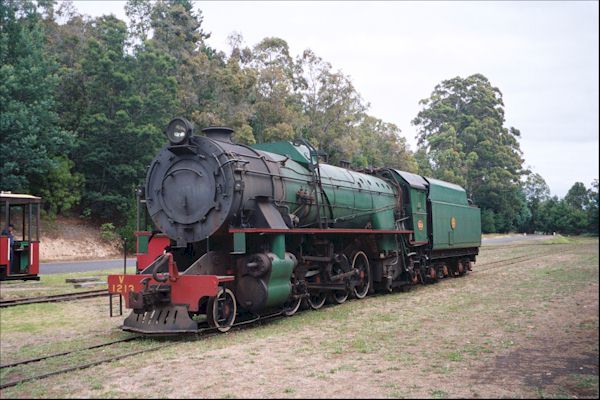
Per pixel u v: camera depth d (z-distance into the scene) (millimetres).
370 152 59594
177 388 6340
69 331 10242
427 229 19000
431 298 14547
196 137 10703
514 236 71250
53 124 35812
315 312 12211
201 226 10453
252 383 6523
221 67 50031
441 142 75562
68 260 31547
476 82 85000
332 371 7051
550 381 6652
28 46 32562
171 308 9508
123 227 36469
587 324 10250
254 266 10383
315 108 53562
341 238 14078
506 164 76438
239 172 10484
